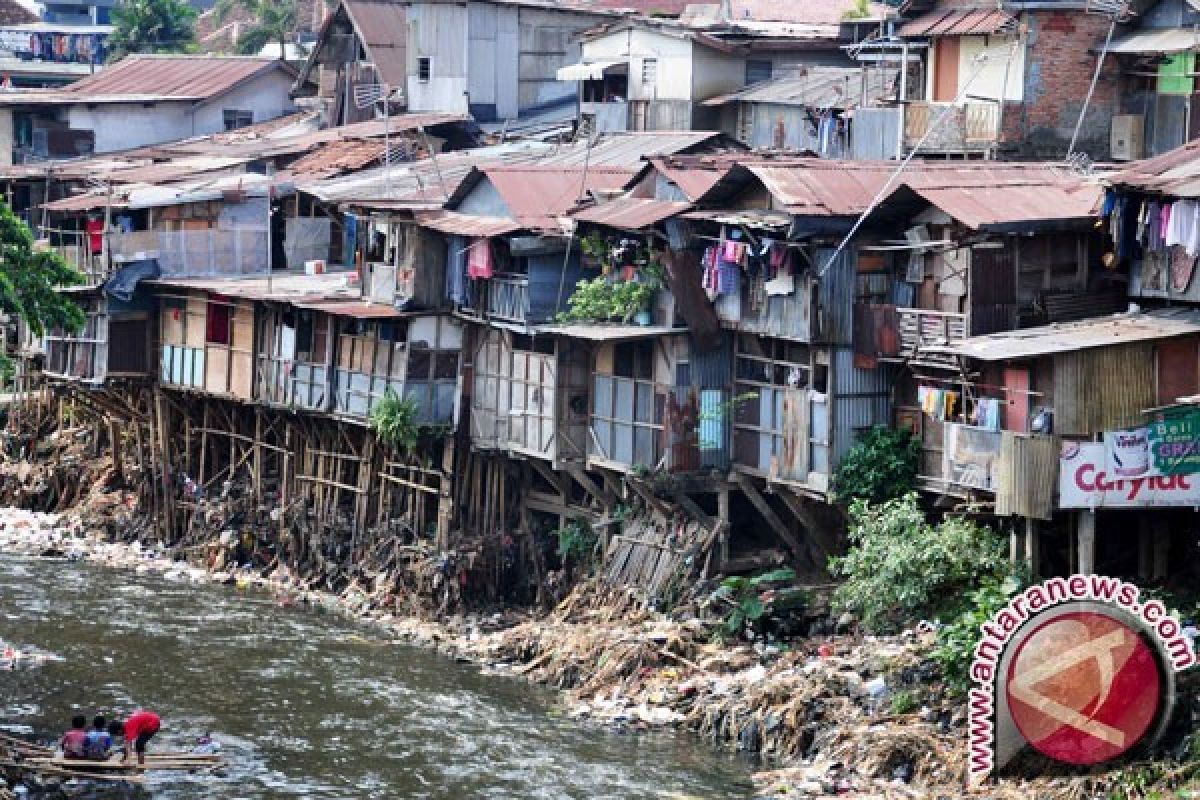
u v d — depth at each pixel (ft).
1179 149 180.34
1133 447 166.20
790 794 158.20
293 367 230.89
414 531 220.23
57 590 221.46
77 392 252.21
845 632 184.14
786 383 191.93
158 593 221.87
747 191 191.72
